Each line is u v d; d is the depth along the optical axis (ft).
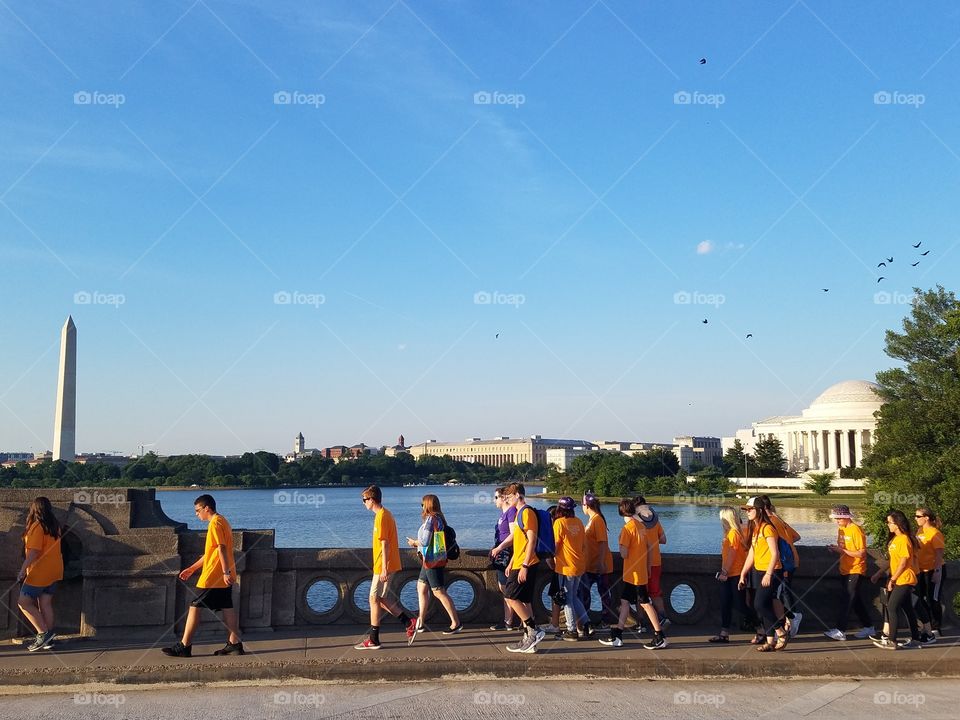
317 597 120.26
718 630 45.11
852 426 591.37
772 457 588.50
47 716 30.63
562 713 31.37
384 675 35.68
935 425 161.68
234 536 42.14
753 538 40.83
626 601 40.68
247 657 36.35
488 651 37.99
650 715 31.27
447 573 45.19
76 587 41.88
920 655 38.91
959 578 47.73
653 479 509.35
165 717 30.53
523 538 39.01
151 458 652.07
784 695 34.55
